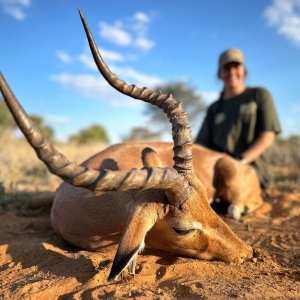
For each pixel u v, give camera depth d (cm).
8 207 124
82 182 52
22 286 69
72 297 64
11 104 44
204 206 70
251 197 133
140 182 57
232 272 74
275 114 158
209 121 172
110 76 70
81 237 86
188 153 70
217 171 127
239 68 165
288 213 129
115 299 62
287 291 65
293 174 222
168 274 73
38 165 204
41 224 107
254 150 151
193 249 77
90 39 64
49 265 79
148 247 83
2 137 276
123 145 105
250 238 100
